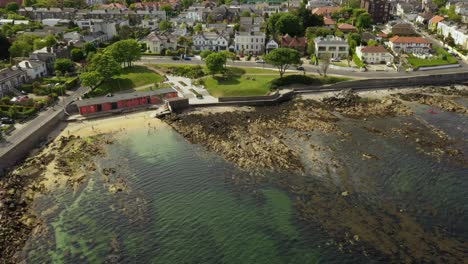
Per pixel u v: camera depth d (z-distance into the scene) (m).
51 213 81.69
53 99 139.75
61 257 69.81
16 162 102.38
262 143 111.25
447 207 82.12
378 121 127.00
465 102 144.62
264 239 73.75
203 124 125.69
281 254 70.12
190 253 70.69
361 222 77.81
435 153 104.50
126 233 75.75
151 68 182.38
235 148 108.56
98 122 128.25
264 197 86.50
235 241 73.44
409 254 69.50
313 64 189.88
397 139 113.25
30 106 129.88
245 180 93.19
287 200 85.25
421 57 196.88
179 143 113.06
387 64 186.88
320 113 134.75
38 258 69.69
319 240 73.25
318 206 83.06
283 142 112.38
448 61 188.38
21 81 152.12
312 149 107.75
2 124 118.00
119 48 175.00
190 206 83.75
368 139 113.56
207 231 76.19
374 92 156.88
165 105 141.25
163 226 77.62
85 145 111.31
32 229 77.06
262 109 140.25
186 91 155.00
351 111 136.50
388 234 74.44
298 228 76.50
